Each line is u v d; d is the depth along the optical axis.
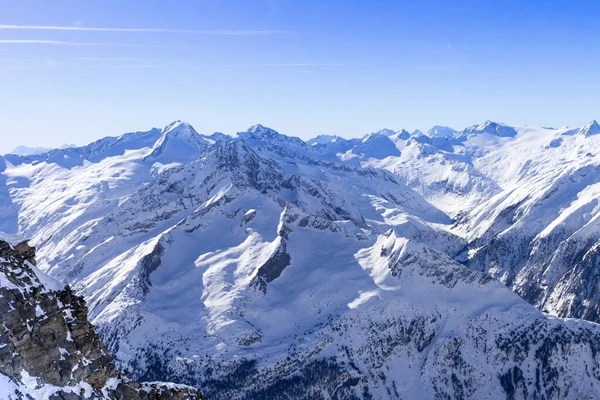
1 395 43.69
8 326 46.78
